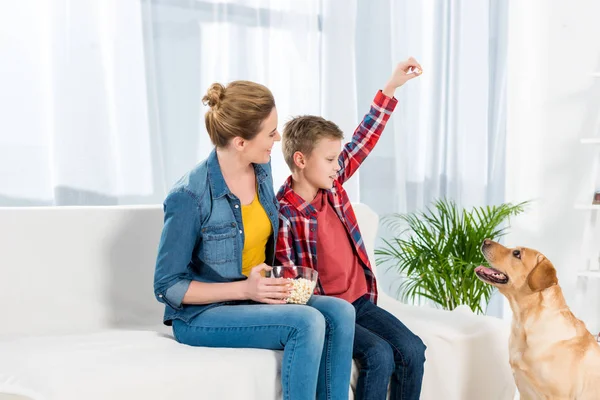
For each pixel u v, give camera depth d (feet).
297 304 6.11
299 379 5.69
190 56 9.67
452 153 12.32
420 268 10.15
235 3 9.94
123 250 7.32
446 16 12.11
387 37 11.44
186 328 6.19
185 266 6.08
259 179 6.59
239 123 6.09
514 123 12.46
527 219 12.26
